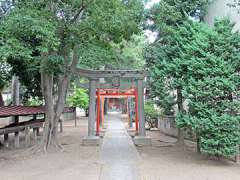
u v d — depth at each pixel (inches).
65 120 1416.1
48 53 455.2
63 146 590.9
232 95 393.4
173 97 577.0
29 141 614.5
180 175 342.3
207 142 380.8
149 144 621.9
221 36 399.9
